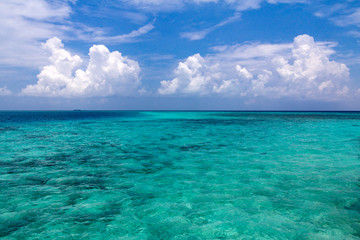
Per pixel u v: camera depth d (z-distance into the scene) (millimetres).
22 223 4188
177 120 39156
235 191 5707
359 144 12461
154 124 29391
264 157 9422
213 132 19141
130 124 29344
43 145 12547
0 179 6637
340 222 4199
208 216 4469
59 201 5137
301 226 4082
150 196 5441
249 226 4090
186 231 3957
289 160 8867
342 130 20172
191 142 13531
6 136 16531
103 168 7840
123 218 4391
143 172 7371
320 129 21219
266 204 4965
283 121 34781
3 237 3756
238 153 10242
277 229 3992
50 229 3998
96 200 5203
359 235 3809
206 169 7691
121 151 10789
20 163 8508
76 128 23453
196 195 5484
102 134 17891
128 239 3734
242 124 28703
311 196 5355
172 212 4637
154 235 3842
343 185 6078
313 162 8516
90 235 3834
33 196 5402
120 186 6109
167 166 8094
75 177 6859
